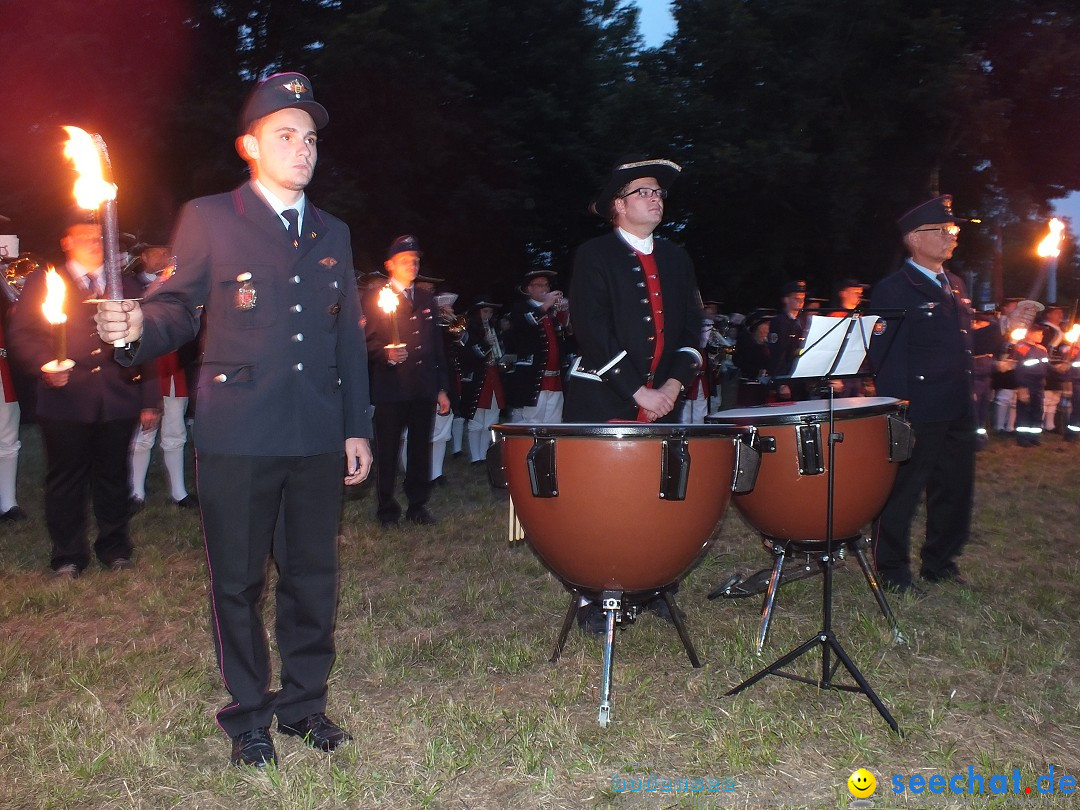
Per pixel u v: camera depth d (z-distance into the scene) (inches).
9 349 227.5
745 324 415.2
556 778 127.0
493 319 473.4
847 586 213.9
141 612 201.2
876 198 722.8
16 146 643.5
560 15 808.3
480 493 347.9
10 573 231.6
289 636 137.4
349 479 137.0
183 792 124.3
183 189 645.9
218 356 125.9
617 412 172.2
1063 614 194.9
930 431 207.3
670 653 173.2
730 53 698.2
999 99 693.9
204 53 660.7
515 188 780.6
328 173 647.8
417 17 647.8
